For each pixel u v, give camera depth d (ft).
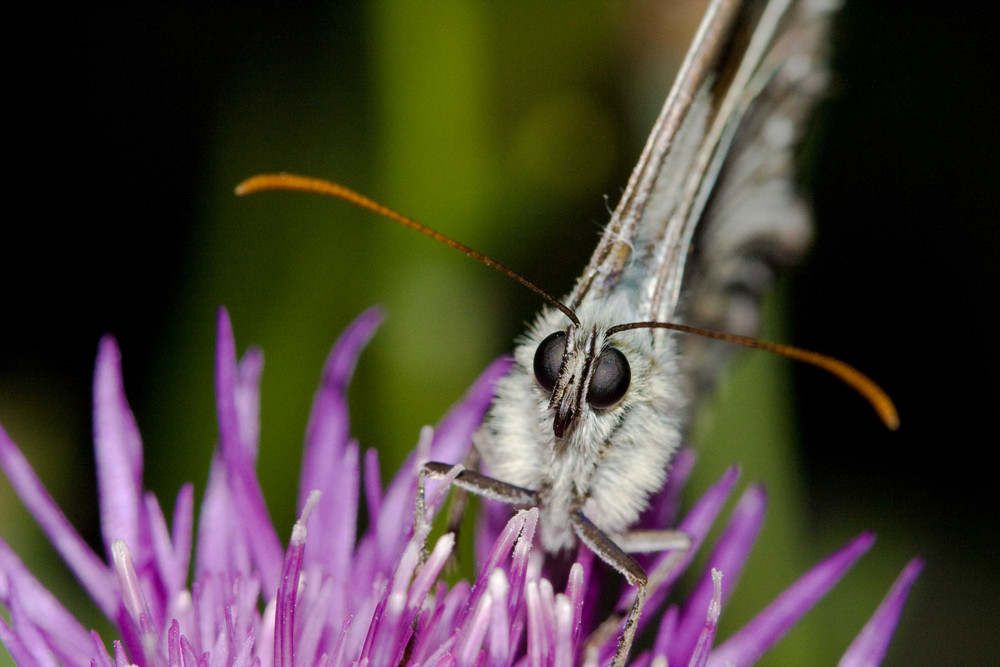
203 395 0.43
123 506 0.40
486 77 0.46
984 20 0.48
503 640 0.37
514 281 0.45
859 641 0.39
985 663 0.46
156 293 0.47
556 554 0.39
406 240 0.45
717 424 0.44
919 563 0.40
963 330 0.48
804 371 0.49
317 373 0.44
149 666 0.37
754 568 0.43
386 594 0.38
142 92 0.48
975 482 0.48
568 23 0.46
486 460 0.39
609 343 0.38
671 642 0.40
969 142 0.49
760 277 0.41
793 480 0.44
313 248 0.45
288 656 0.38
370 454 0.40
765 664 0.43
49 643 0.39
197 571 0.40
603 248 0.39
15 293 0.47
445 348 0.45
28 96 0.48
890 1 0.48
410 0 0.45
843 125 0.49
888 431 0.48
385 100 0.45
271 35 0.46
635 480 0.38
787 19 0.40
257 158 0.45
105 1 0.48
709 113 0.39
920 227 0.49
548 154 0.46
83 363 0.46
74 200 0.47
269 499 0.43
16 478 0.39
